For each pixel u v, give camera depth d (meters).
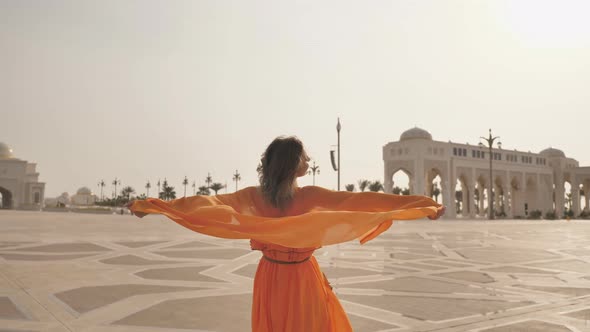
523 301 6.72
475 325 5.34
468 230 28.06
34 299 6.57
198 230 2.44
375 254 13.25
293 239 2.36
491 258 12.48
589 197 88.12
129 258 11.70
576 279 8.87
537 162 76.38
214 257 12.03
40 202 96.88
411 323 5.41
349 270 9.89
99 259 11.40
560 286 8.05
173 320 5.50
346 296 7.02
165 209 2.46
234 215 2.38
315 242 2.39
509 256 13.05
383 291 7.45
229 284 8.00
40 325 5.20
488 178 68.06
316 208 2.65
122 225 29.83
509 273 9.62
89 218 43.31
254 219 2.37
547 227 34.00
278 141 2.68
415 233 24.36
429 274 9.36
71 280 8.23
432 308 6.22
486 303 6.56
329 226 2.33
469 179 65.38
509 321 5.54
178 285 7.87
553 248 15.84
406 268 10.27
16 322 5.30
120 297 6.80
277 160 2.63
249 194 2.74
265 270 2.60
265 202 2.68
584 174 81.25
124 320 5.47
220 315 5.76
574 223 45.06
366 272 9.61
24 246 14.30
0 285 7.61
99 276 8.73
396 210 2.53
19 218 38.53
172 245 15.44
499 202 78.69
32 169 106.69
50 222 32.03
